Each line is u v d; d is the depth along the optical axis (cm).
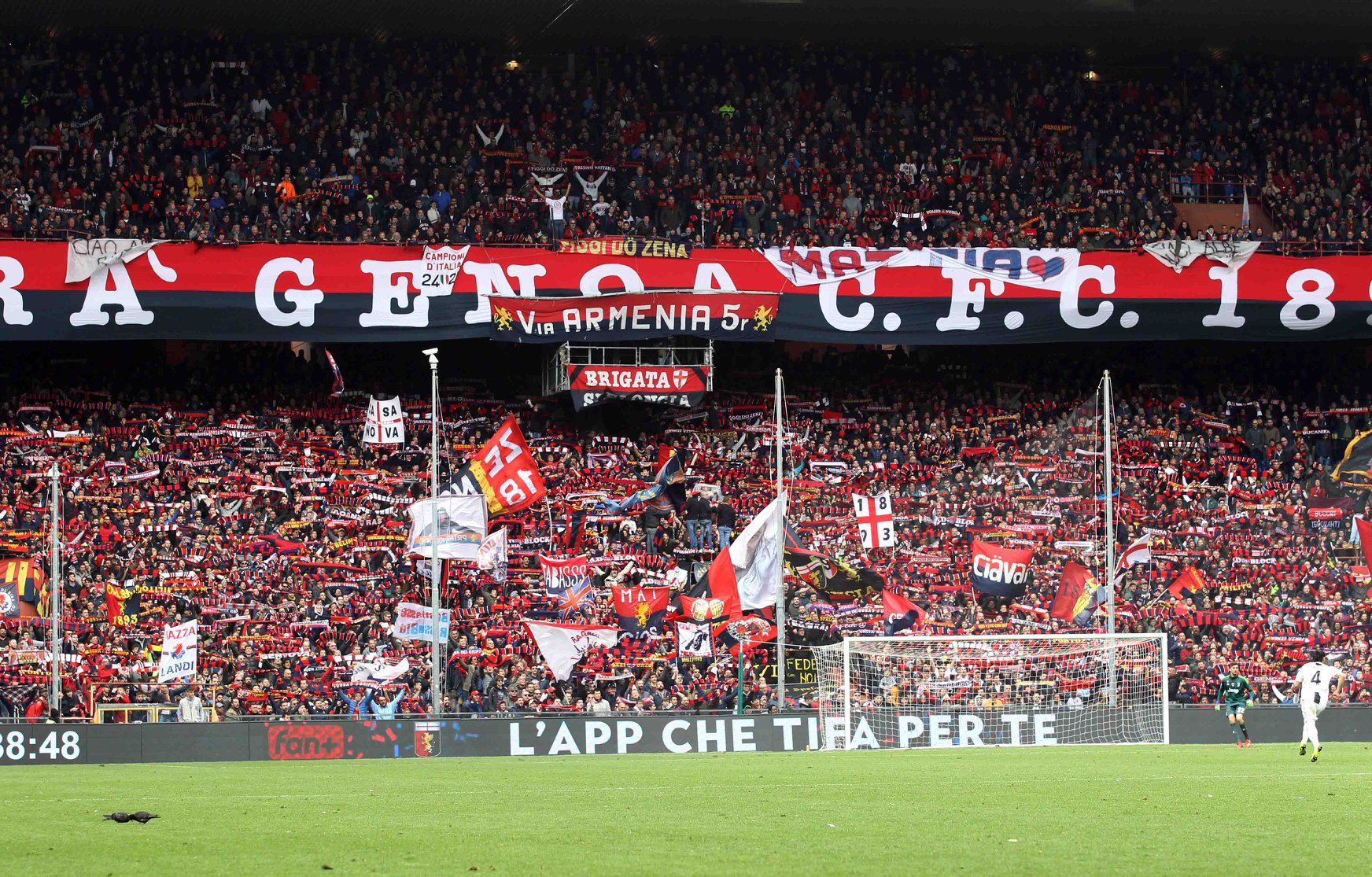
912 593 5150
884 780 2683
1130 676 4647
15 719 4084
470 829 1856
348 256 5428
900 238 5862
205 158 5725
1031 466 5666
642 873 1444
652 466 5491
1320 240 5859
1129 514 5500
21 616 4525
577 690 4653
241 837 1783
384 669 4550
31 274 5181
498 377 5928
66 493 5050
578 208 5906
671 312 5516
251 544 5022
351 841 1734
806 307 5606
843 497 5509
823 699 4375
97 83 5788
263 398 5531
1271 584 5297
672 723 3972
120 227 5359
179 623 4478
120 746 3731
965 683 4519
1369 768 3003
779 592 4491
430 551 4700
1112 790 2416
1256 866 1470
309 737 3800
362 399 5591
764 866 1490
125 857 1598
